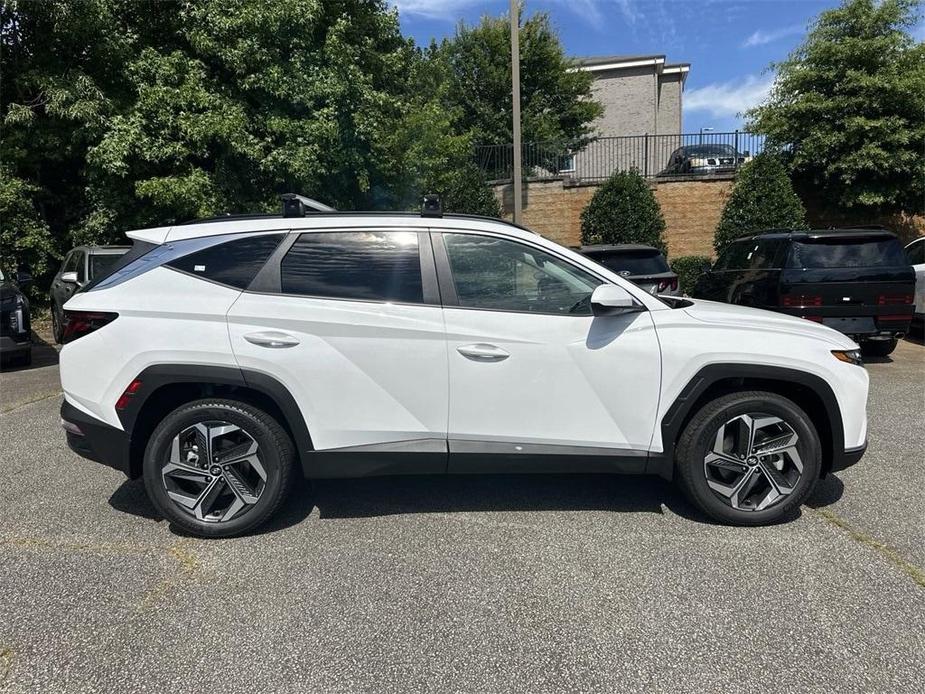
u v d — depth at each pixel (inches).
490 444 138.1
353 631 105.9
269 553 132.3
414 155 540.7
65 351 137.9
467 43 895.7
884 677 93.4
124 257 143.4
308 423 135.6
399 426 136.7
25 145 456.4
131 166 432.1
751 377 137.3
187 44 452.8
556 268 140.3
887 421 225.3
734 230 571.5
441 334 135.0
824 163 554.3
